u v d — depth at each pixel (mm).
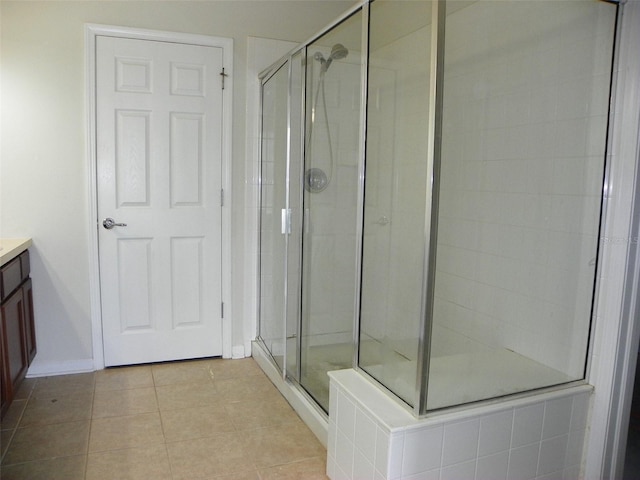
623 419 1829
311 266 2650
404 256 2350
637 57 1680
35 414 2350
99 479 1879
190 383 2744
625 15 1701
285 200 2738
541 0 1900
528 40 1953
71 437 2162
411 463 1545
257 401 2555
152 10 2732
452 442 1603
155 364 2977
